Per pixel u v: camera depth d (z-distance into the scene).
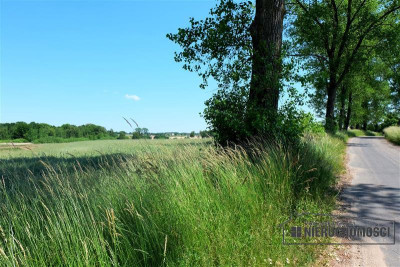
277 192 5.69
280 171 6.36
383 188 8.58
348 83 31.98
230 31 9.17
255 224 4.61
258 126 8.16
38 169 7.99
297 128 8.84
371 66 28.09
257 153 7.23
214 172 5.59
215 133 8.71
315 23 25.80
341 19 27.53
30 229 3.55
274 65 8.80
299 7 26.39
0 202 4.05
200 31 9.41
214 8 9.30
